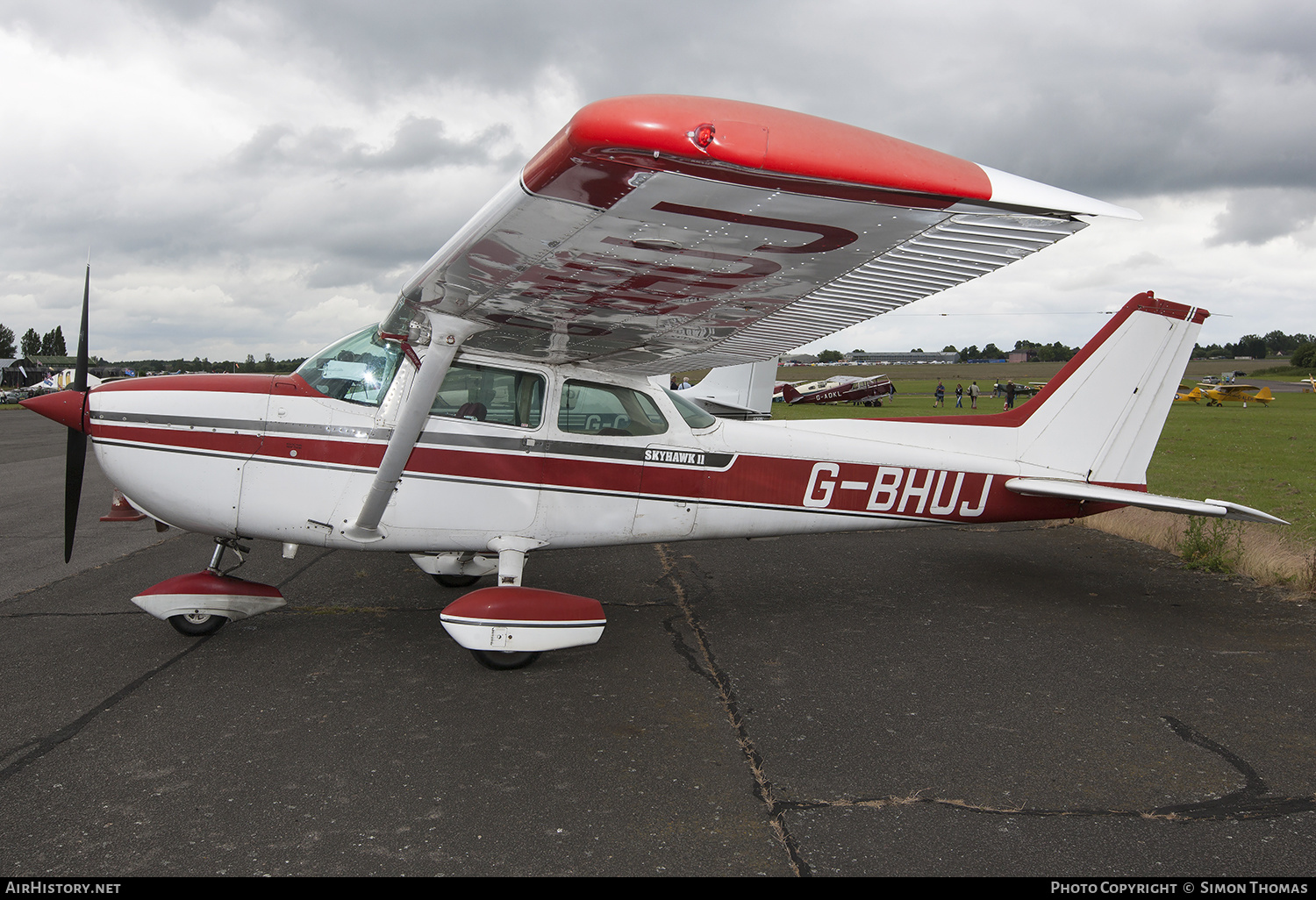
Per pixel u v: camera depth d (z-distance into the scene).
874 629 4.63
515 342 4.16
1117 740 3.15
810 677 3.84
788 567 6.27
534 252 2.82
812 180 2.16
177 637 4.28
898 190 2.22
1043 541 7.36
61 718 3.23
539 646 3.86
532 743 3.10
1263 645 4.32
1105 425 5.54
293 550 4.42
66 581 5.49
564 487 4.50
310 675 3.79
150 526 7.63
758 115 2.10
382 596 5.20
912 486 5.20
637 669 3.95
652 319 3.67
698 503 4.79
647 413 4.71
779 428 5.07
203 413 4.07
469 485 4.32
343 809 2.58
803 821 2.54
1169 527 7.29
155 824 2.46
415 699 3.52
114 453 4.07
